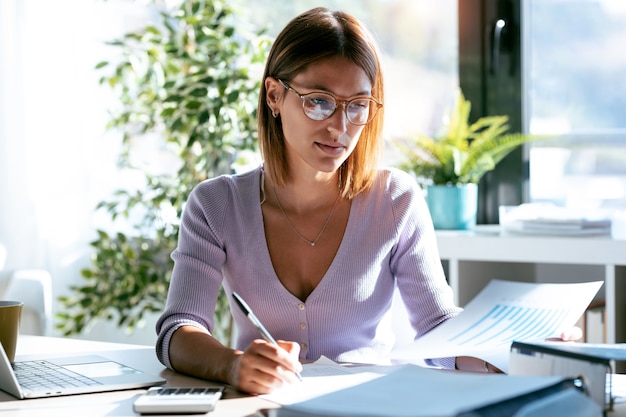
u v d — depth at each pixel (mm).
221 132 2889
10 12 3217
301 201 1659
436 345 1375
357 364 1475
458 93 2824
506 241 2504
